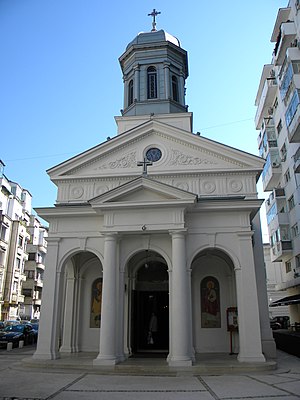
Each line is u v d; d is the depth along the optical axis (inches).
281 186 1328.7
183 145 825.5
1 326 1285.7
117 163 826.8
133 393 414.9
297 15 1007.6
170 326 612.1
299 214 1133.1
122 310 639.1
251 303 611.8
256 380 493.0
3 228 1707.7
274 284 1866.4
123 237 674.2
